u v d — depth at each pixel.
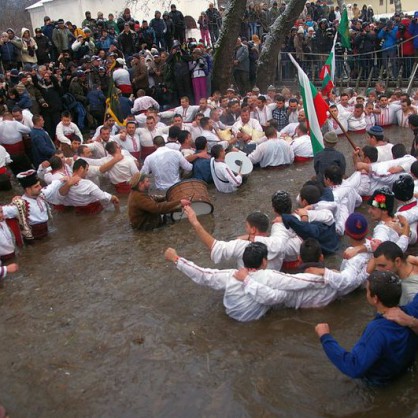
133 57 16.36
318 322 5.30
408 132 13.38
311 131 8.31
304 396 4.30
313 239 5.70
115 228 8.29
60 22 16.89
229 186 9.53
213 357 4.87
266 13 22.94
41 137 10.98
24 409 4.40
